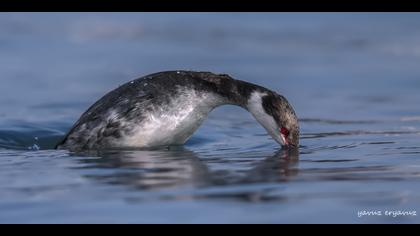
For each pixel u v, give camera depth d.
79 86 22.34
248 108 14.09
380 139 14.23
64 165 11.66
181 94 13.80
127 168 11.28
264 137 15.22
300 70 24.45
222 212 8.50
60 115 18.16
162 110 13.66
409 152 12.49
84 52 27.47
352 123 16.78
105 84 22.56
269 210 8.56
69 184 10.05
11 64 25.48
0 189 9.75
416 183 9.82
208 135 15.42
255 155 12.62
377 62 25.58
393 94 20.75
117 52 27.31
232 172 10.82
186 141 14.49
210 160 12.07
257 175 10.54
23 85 22.53
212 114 19.02
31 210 8.67
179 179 10.30
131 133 13.63
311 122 17.19
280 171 10.85
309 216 8.34
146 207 8.74
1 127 15.96
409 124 16.27
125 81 22.88
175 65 24.84
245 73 23.88
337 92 21.34
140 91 13.74
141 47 28.09
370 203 8.82
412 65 24.91
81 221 8.23
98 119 13.77
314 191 9.42
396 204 8.78
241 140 14.83
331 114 18.27
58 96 20.97
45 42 28.95
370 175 10.41
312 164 11.47
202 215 8.39
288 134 13.63
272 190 9.51
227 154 12.80
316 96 20.91
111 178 10.43
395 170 10.78
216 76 14.20
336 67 24.91
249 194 9.30
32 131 15.74
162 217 8.34
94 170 11.12
